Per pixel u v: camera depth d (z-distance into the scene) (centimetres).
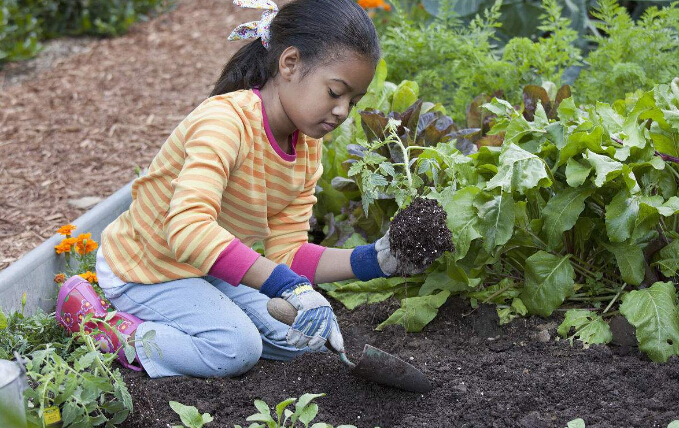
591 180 278
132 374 266
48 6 746
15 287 305
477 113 369
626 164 270
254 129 251
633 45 410
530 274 287
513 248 300
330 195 362
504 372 260
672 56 405
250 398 250
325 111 246
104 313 274
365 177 273
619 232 269
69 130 534
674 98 293
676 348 262
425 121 334
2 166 474
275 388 257
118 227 278
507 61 454
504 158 272
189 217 229
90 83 630
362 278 270
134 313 274
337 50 238
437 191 295
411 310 297
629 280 279
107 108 576
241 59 262
